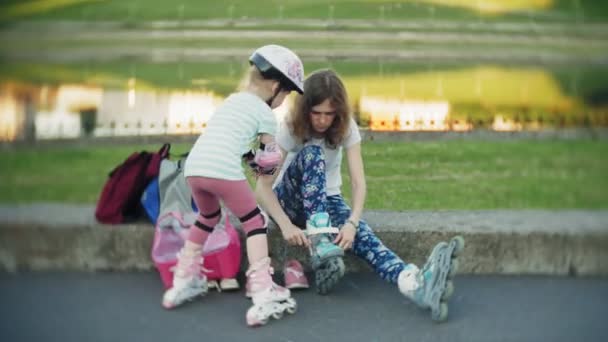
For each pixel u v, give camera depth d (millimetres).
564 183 6281
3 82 10227
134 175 4488
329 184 4281
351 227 3988
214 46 12258
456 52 12617
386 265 3975
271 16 14359
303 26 13641
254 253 3865
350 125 4160
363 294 4188
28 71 10836
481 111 9758
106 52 11758
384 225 4473
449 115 9414
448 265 3711
